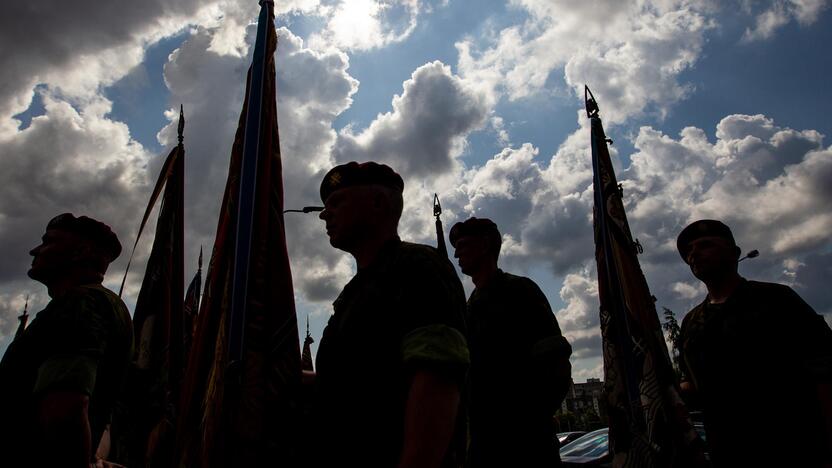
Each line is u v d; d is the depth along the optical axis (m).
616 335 2.91
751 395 2.05
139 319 2.86
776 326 2.06
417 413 1.03
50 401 1.57
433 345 1.09
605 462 4.88
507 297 2.60
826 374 1.88
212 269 1.60
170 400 2.71
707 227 2.37
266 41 1.75
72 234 2.10
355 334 1.24
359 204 1.44
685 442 2.47
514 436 2.35
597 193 3.21
